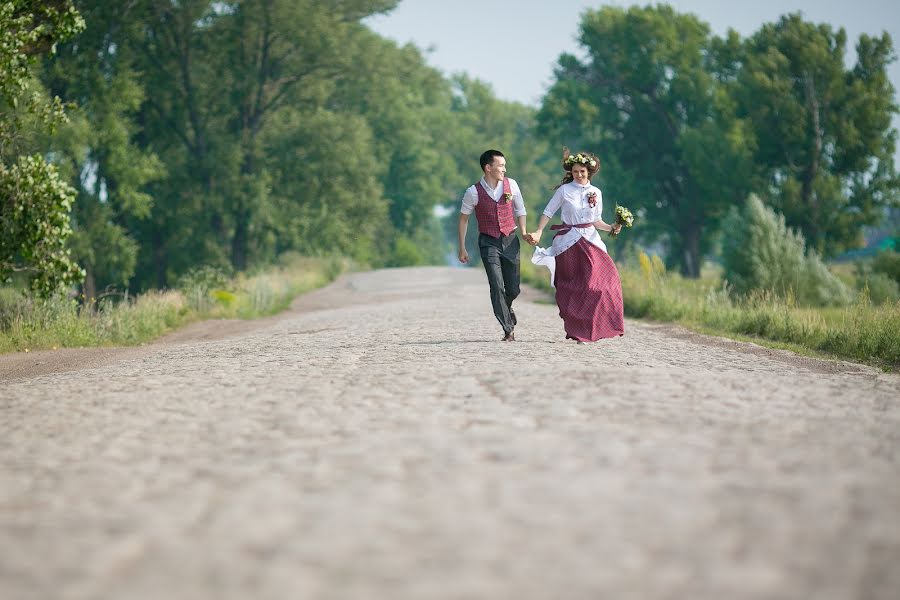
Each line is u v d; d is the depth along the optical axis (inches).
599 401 693.9
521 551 354.3
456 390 770.8
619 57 7258.9
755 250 3390.7
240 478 481.1
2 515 423.2
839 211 5880.9
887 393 778.8
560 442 548.7
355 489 450.6
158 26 5442.9
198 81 5821.9
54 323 2020.2
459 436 573.6
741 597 305.3
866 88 5920.3
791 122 5841.5
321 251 6407.5
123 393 852.6
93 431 645.3
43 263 1660.9
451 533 377.7
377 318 2160.4
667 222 7268.7
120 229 4921.3
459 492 440.1
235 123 6092.5
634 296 2427.4
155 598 310.7
